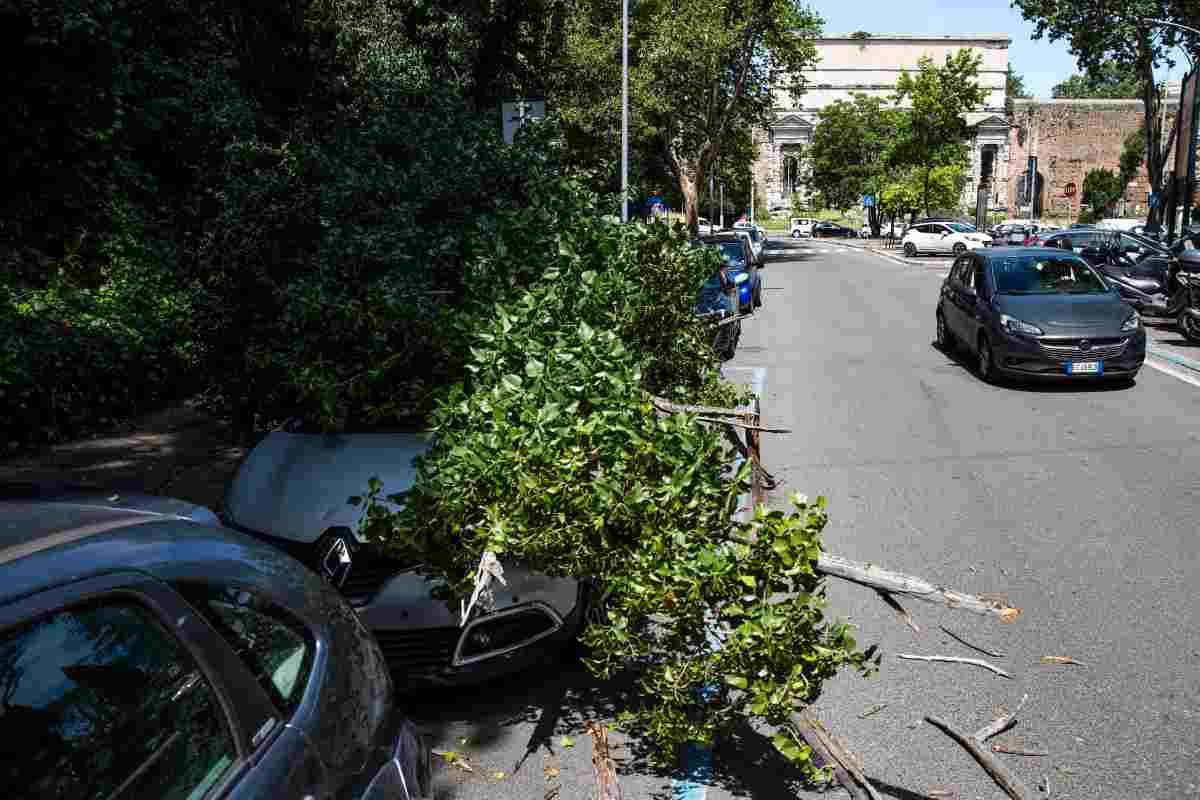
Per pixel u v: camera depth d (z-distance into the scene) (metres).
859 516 7.53
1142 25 38.91
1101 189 86.31
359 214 6.93
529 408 4.18
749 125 42.91
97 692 1.78
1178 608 5.70
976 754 3.69
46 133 11.38
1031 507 7.71
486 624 4.46
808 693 3.75
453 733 4.47
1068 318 12.48
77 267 10.98
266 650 2.29
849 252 54.22
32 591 1.76
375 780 2.44
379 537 4.07
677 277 6.30
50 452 9.28
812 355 15.72
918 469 8.89
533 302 4.91
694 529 3.92
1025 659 5.12
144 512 2.48
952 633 5.44
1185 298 16.73
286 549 4.70
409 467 5.12
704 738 3.90
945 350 16.03
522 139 8.17
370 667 2.73
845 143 70.06
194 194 11.30
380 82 8.28
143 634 1.94
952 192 51.16
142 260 11.60
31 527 2.13
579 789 4.01
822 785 4.01
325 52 12.01
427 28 15.33
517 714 4.64
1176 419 10.74
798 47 39.66
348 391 5.36
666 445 4.06
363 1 17.05
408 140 7.61
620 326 5.63
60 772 1.64
